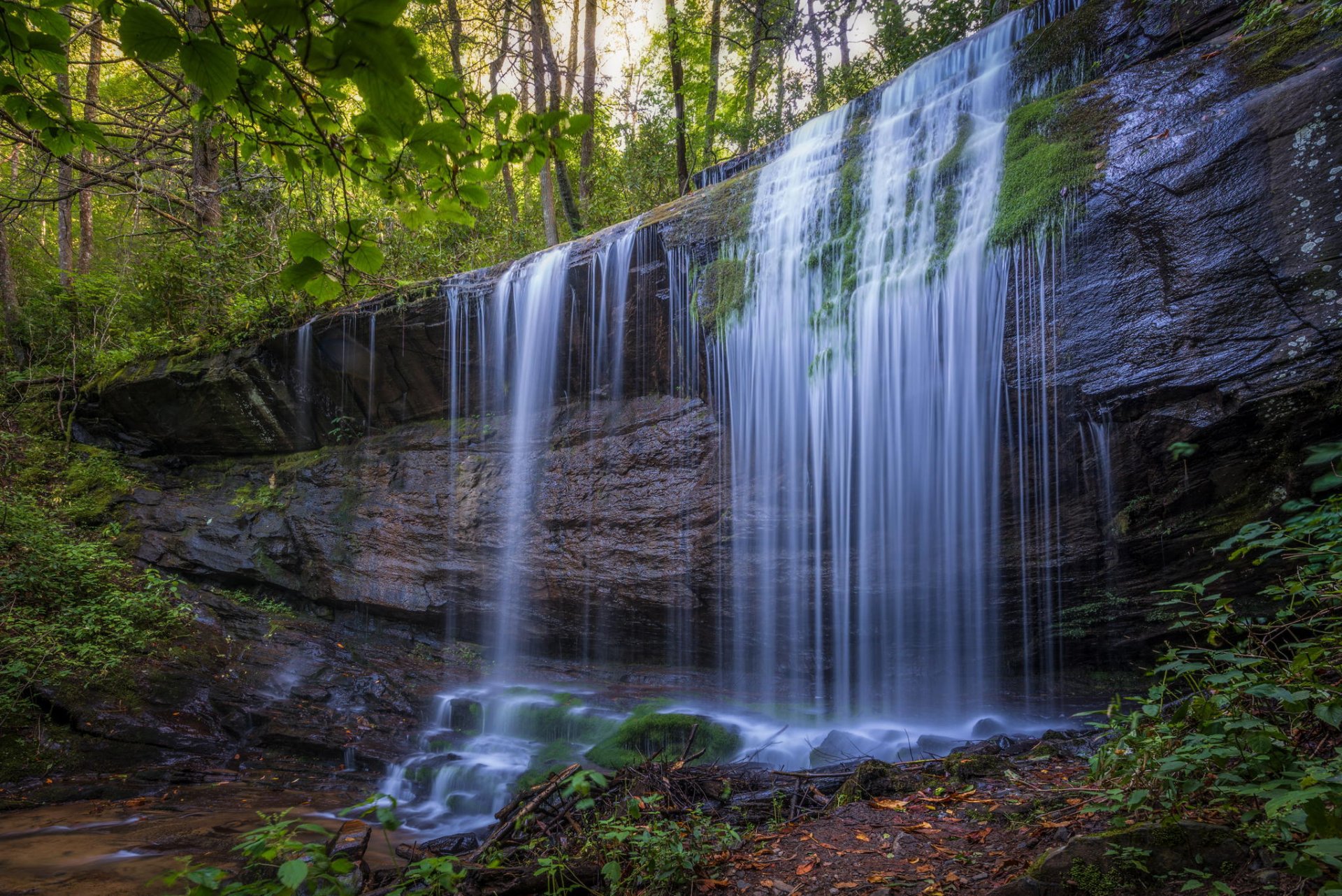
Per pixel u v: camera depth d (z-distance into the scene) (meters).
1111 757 3.15
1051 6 7.56
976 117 6.99
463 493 9.68
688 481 8.31
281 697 7.86
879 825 3.34
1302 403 4.84
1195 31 6.17
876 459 6.99
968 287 6.39
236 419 11.02
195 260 12.07
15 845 4.95
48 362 13.01
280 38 1.72
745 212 8.27
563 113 2.37
